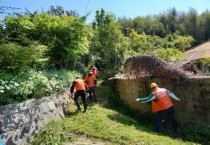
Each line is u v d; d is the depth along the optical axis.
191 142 8.26
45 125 8.88
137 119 11.42
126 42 23.41
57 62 14.38
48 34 13.34
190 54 22.27
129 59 11.96
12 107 7.54
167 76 10.47
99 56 23.97
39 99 9.05
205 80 9.31
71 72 15.08
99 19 25.17
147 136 8.28
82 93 11.38
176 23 71.81
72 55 14.83
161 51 20.25
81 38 15.05
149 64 11.03
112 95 14.75
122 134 8.35
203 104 9.35
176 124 9.37
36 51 9.50
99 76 21.64
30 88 8.66
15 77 8.35
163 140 7.99
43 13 13.65
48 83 10.04
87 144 7.77
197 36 60.72
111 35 22.95
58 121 9.53
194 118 9.59
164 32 69.44
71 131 8.85
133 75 12.09
